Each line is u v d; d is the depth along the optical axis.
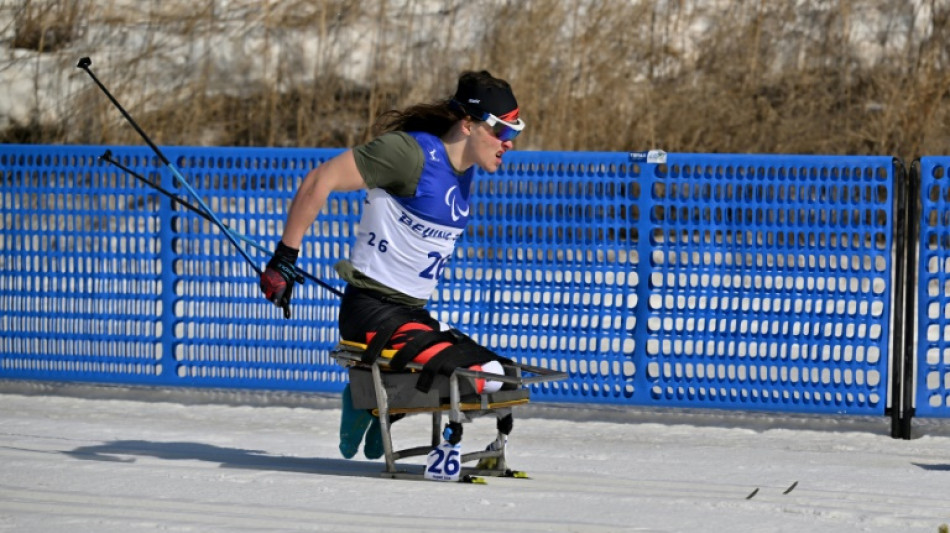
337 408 23.64
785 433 21.72
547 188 22.22
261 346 23.36
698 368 22.03
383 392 16.61
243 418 22.59
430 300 22.73
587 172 22.06
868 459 19.61
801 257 21.56
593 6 43.69
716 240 21.80
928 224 21.20
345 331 16.75
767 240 21.64
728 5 44.31
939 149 41.16
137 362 23.91
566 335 22.34
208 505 14.87
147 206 23.61
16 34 44.19
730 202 21.66
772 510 15.08
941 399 21.28
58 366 24.23
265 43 43.66
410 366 16.31
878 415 21.58
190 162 23.44
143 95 42.50
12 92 42.69
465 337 16.91
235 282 23.39
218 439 20.48
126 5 44.94
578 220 22.17
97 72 43.16
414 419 22.81
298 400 23.92
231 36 44.19
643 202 21.84
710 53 43.38
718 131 41.81
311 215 16.11
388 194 16.30
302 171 23.02
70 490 15.69
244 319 23.39
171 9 44.81
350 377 16.92
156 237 23.59
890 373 23.23
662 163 21.73
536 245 22.34
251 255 23.28
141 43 44.03
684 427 22.12
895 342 21.44
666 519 14.41
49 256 24.08
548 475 17.33
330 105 43.03
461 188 16.45
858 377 22.33
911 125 41.50
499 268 22.48
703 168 21.67
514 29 42.94
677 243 21.91
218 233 23.39
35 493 15.50
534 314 22.44
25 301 24.28
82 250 23.97
